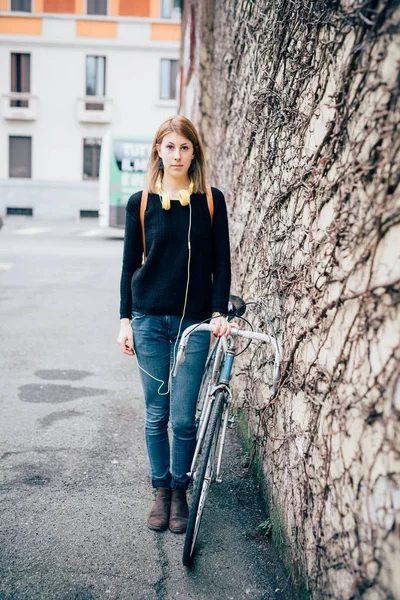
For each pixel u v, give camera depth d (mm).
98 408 4422
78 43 26453
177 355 2502
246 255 3680
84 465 3438
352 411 1757
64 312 7758
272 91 2941
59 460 3494
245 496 3082
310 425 2154
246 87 3846
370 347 1639
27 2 26328
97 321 7348
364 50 1729
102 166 19062
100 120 26672
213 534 2746
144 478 3297
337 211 1913
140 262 2785
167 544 2658
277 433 2697
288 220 2594
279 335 2711
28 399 4574
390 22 1573
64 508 2943
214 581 2408
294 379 2416
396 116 1529
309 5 2318
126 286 2734
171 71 27016
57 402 4527
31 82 26719
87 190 27391
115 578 2408
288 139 2623
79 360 5719
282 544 2500
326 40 2115
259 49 3393
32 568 2455
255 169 3404
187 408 2727
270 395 2889
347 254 1823
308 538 2150
